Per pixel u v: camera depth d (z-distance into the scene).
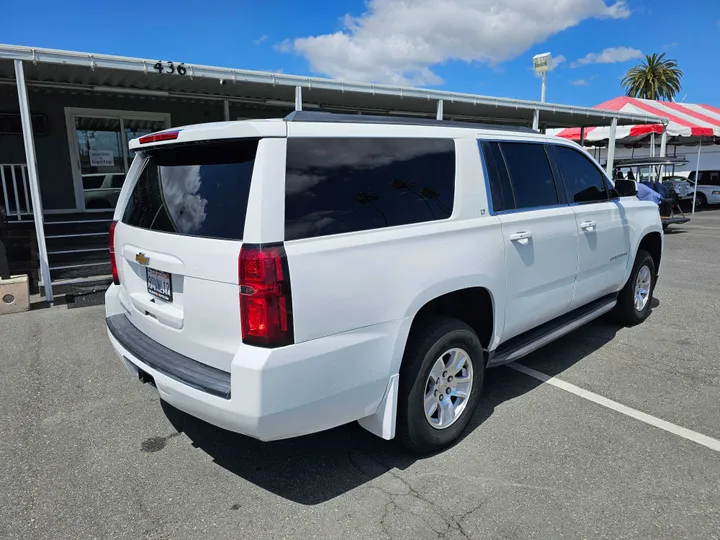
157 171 2.98
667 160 13.73
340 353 2.45
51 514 2.57
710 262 9.17
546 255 3.70
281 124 2.36
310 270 2.33
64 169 10.34
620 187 4.80
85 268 7.48
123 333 3.08
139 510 2.60
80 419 3.57
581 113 13.24
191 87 9.34
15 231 8.30
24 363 4.63
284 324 2.26
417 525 2.44
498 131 3.58
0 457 3.10
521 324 3.59
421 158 2.95
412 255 2.74
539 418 3.45
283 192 2.32
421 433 2.92
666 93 44.00
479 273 3.11
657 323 5.48
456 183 3.08
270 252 2.23
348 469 2.92
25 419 3.58
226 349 2.40
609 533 2.36
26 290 6.39
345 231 2.50
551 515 2.49
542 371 4.25
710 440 3.15
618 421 3.40
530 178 3.71
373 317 2.58
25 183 9.51
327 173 2.50
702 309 6.00
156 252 2.75
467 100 10.78
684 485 2.70
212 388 2.33
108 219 9.64
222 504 2.63
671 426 3.32
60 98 10.08
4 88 9.52
